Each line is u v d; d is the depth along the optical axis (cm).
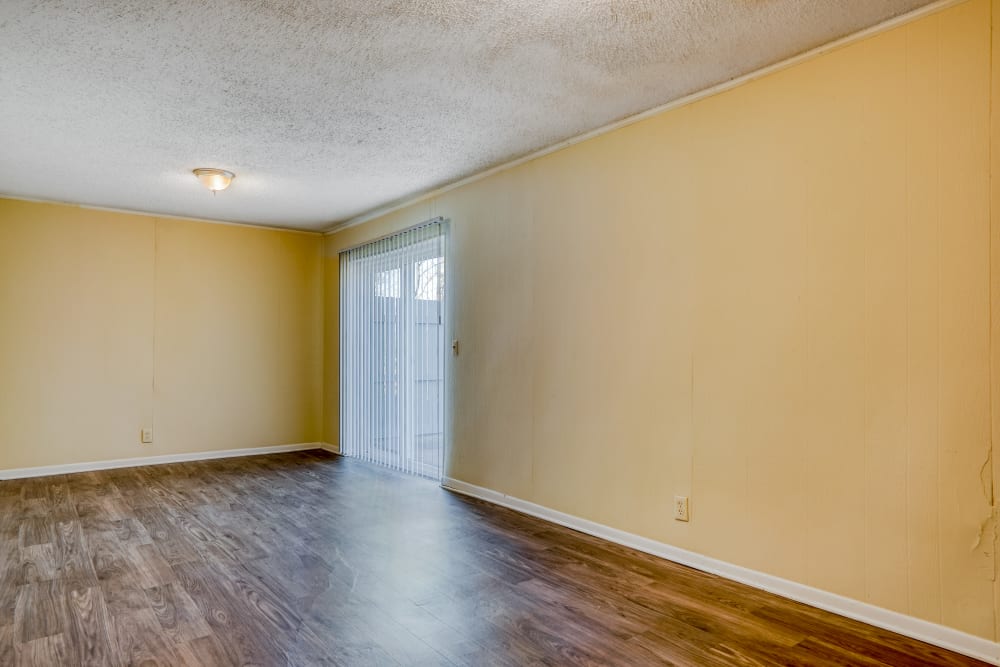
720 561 282
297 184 459
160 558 304
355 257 588
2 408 487
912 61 227
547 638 222
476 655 210
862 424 238
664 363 309
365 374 570
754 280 273
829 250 248
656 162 316
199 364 577
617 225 335
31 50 253
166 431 559
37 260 502
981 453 210
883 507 231
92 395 524
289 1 219
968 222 214
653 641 220
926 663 205
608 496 336
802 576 254
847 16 230
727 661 206
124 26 235
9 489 452
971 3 214
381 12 227
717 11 226
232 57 261
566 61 266
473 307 438
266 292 614
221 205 525
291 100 306
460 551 316
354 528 356
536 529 354
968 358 213
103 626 230
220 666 202
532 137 360
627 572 286
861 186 240
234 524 363
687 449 298
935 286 221
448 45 252
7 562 298
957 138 217
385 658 208
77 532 346
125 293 541
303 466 542
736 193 281
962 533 213
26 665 202
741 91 280
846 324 243
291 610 245
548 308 377
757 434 270
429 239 485
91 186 464
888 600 229
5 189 472
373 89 294
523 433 393
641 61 265
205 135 355
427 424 488
